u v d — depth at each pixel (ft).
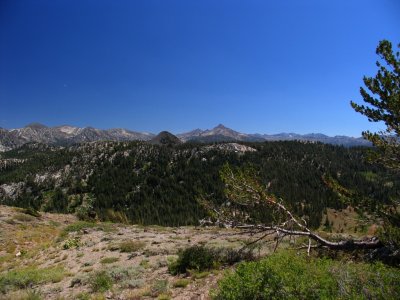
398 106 28.12
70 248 75.61
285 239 48.98
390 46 30.07
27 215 126.62
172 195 537.65
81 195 561.43
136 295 35.58
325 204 395.34
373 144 31.27
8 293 41.60
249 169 33.27
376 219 29.45
